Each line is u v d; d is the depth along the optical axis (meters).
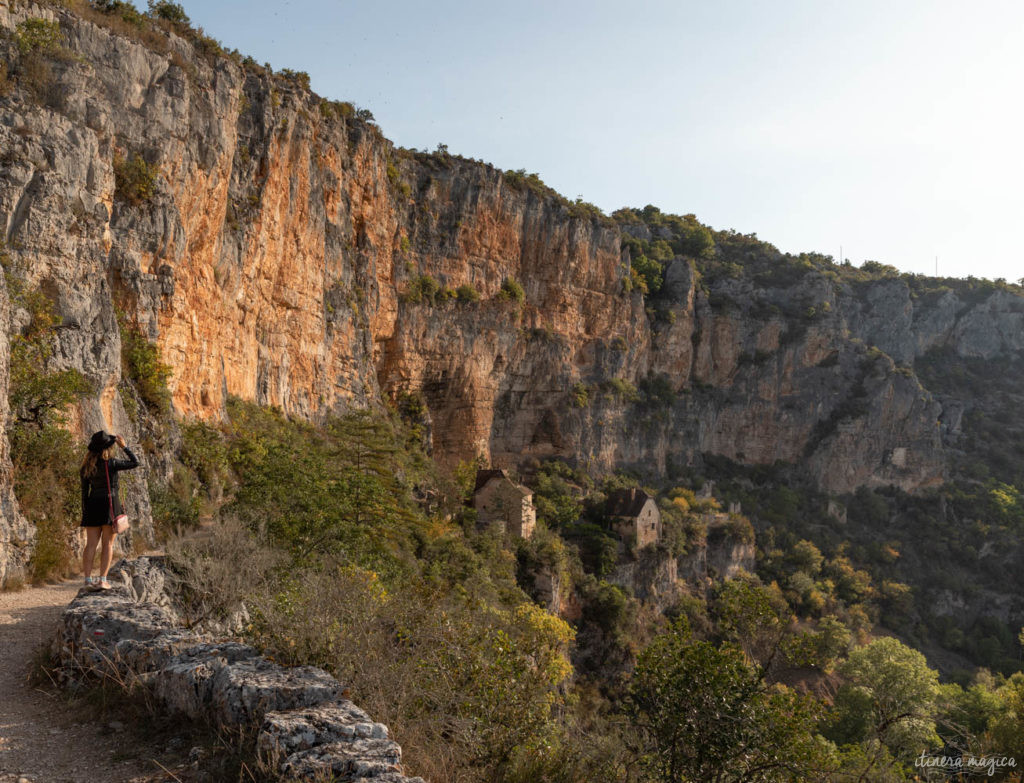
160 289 23.33
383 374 61.84
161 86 23.97
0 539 9.84
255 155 35.88
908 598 83.75
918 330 124.75
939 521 98.69
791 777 9.23
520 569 52.12
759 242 128.75
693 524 77.81
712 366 106.81
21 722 5.56
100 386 15.61
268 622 6.99
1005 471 104.88
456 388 69.25
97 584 7.97
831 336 110.25
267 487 18.08
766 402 107.12
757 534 91.50
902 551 94.81
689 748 9.34
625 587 62.69
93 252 16.06
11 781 4.53
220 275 30.94
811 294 113.31
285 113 39.31
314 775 4.22
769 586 74.81
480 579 37.38
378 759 4.52
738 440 106.19
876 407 105.69
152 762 4.92
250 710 5.16
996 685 63.28
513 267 76.19
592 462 82.56
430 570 31.70
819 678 45.56
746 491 100.31
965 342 126.12
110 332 16.23
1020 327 125.94
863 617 76.12
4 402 10.67
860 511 101.69
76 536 12.02
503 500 58.31
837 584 85.38
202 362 28.36
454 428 70.00
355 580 9.89
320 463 21.67
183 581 9.48
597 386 85.50
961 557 93.00
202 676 5.64
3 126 14.21
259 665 5.91
